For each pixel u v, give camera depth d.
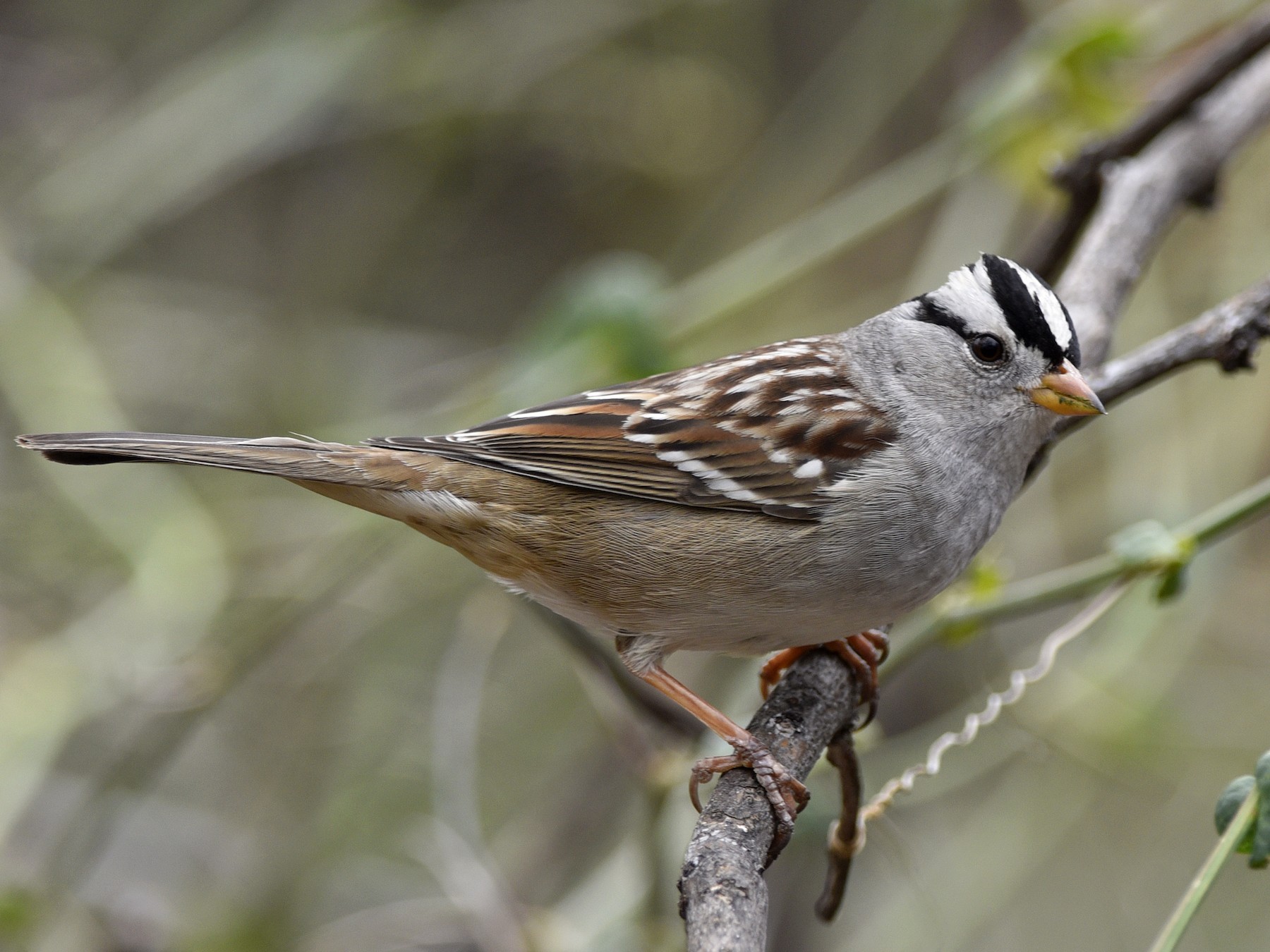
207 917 10.05
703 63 13.04
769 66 13.23
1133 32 9.21
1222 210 10.61
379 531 9.74
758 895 4.85
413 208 13.12
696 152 13.20
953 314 6.82
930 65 11.96
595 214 13.95
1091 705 9.51
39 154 12.38
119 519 10.38
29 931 8.76
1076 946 10.59
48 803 10.32
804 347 7.24
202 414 12.59
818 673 6.54
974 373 6.75
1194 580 9.80
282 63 11.79
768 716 6.24
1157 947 5.01
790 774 5.91
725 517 6.66
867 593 6.61
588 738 11.16
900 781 6.23
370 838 10.97
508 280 14.21
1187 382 10.41
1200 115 8.62
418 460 6.93
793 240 9.90
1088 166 8.15
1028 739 8.88
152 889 10.29
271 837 10.65
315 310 12.61
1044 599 6.96
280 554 11.42
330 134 12.93
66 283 11.59
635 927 8.32
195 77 11.97
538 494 6.85
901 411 6.79
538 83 13.13
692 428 6.74
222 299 12.58
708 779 6.06
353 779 11.12
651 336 9.06
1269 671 10.50
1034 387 6.68
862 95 11.72
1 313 10.98
